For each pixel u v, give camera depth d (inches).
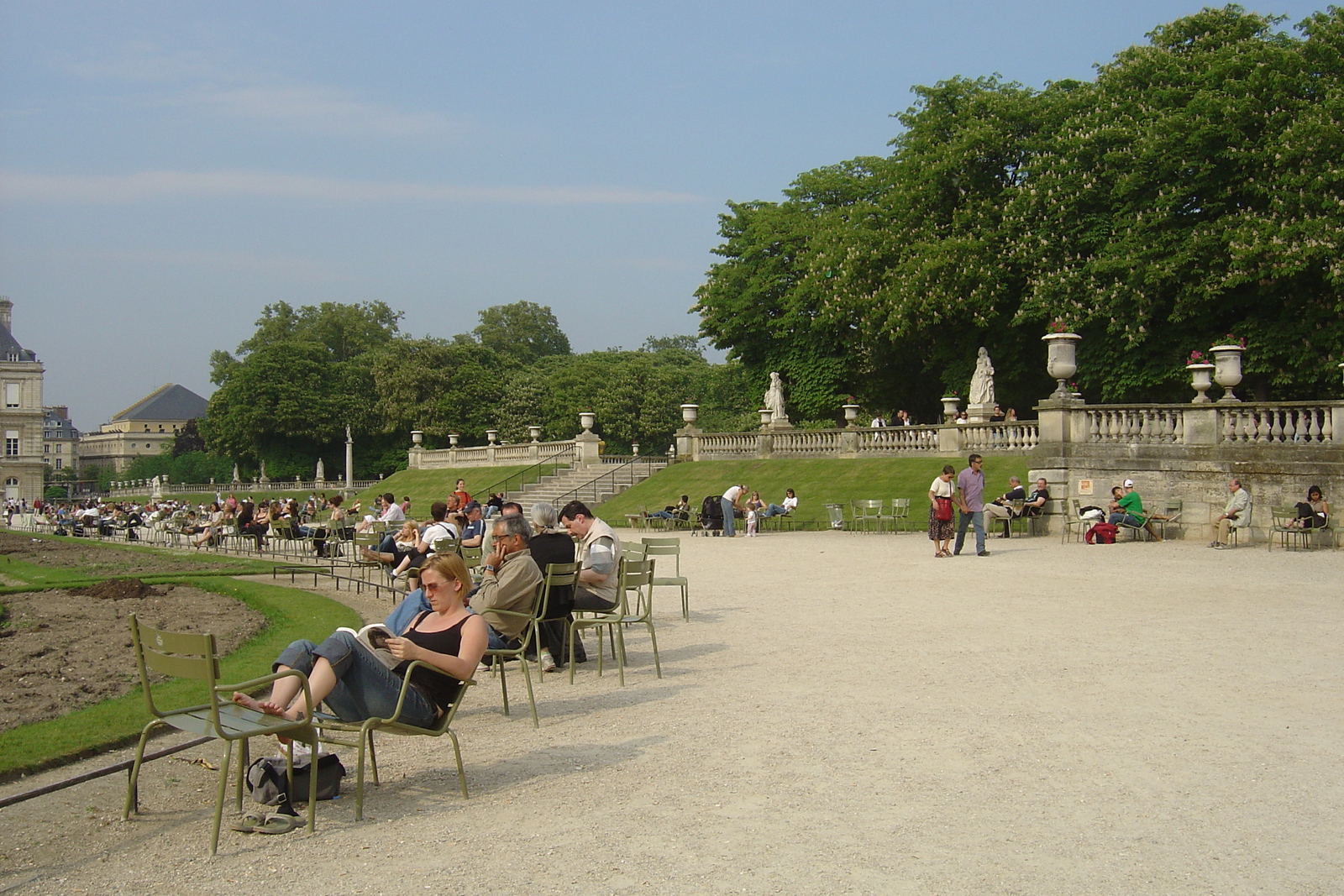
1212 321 1295.5
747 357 2084.2
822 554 893.2
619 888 196.7
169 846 227.6
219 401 3858.3
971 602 568.1
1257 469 874.8
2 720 350.9
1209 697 339.0
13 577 927.0
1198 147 1243.8
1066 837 219.6
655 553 562.6
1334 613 503.2
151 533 1521.9
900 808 239.6
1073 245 1397.6
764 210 2043.6
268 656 448.8
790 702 346.9
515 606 392.5
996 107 1476.4
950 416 1448.1
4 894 200.7
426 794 261.7
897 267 1537.9
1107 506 971.9
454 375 3599.9
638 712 343.0
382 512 1051.3
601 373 3597.4
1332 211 1150.3
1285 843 215.0
